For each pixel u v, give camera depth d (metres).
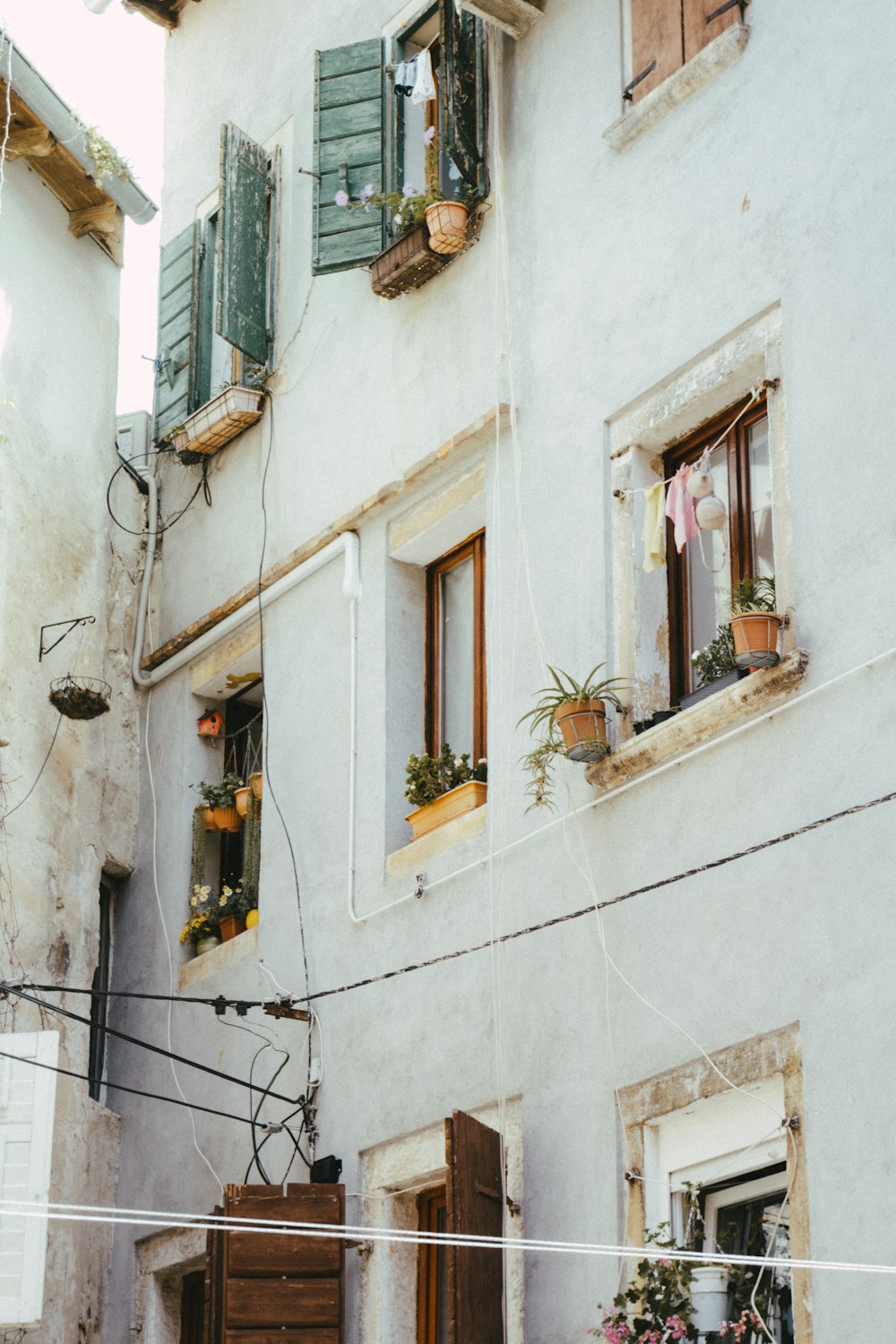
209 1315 10.99
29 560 13.67
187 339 15.27
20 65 13.50
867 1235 8.43
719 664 10.17
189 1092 13.05
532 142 12.22
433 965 11.36
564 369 11.52
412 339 12.93
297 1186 11.09
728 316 10.40
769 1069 9.11
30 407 13.97
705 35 11.09
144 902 14.08
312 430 13.73
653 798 10.14
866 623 9.22
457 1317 9.57
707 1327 9.04
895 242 9.56
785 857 9.31
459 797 11.60
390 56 13.75
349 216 13.43
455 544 12.55
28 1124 11.13
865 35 10.01
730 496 10.58
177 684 14.47
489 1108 10.64
